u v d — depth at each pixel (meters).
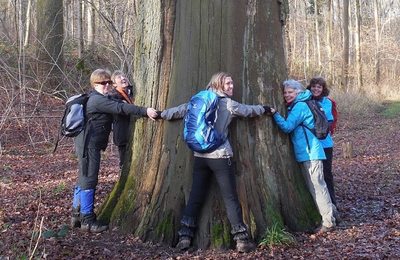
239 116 5.24
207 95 4.97
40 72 15.09
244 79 5.36
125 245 5.28
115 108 5.51
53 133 13.66
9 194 8.25
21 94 13.23
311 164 5.70
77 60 17.42
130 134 5.84
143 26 5.73
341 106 26.11
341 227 5.97
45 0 16.81
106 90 5.80
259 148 5.39
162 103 5.54
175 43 5.47
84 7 26.94
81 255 4.96
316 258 4.86
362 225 6.09
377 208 7.21
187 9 5.36
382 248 5.16
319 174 5.71
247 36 5.36
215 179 5.19
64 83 15.26
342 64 32.56
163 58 5.54
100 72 5.77
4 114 13.02
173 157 5.37
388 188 8.88
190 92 5.34
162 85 5.54
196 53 5.32
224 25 5.29
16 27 17.41
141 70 5.75
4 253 5.05
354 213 6.88
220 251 5.06
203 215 5.21
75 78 15.61
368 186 9.09
